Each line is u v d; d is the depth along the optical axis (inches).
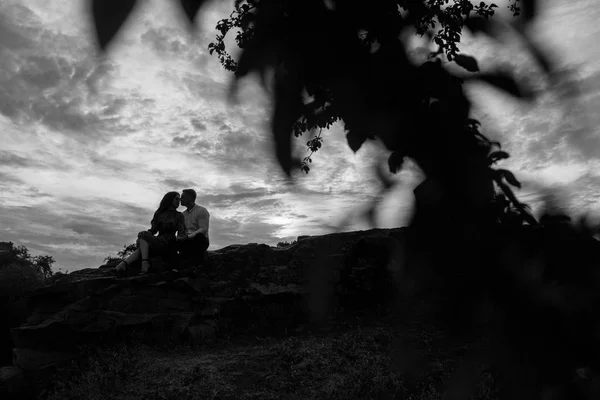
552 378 16.1
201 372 304.7
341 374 295.4
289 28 16.3
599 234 16.7
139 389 287.3
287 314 404.8
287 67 16.4
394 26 16.7
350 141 17.2
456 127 16.8
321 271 18.5
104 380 293.1
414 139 16.8
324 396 268.7
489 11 17.3
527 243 16.8
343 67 16.4
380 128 16.8
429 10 17.2
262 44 16.2
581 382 15.7
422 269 17.3
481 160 16.9
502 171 16.8
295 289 420.2
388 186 17.5
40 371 340.5
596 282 16.5
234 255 461.1
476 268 16.9
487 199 16.8
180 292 405.1
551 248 16.7
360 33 16.7
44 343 355.9
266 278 440.1
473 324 17.1
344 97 16.5
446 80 16.7
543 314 16.5
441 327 17.5
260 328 397.7
